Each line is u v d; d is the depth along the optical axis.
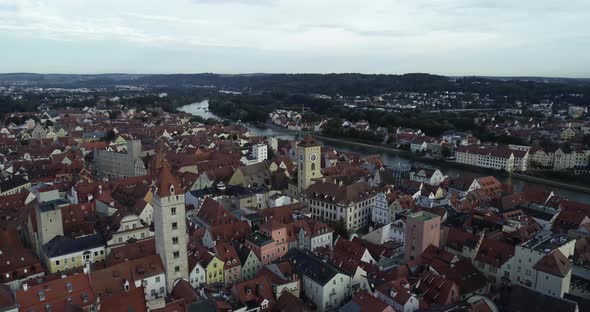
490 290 145.12
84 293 114.00
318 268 139.50
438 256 148.50
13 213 193.00
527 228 173.25
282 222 186.12
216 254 146.88
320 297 132.75
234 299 122.06
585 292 137.50
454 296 128.25
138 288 102.12
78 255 147.00
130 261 127.38
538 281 136.38
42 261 152.75
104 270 120.88
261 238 163.12
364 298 118.94
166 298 121.50
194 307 109.44
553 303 113.31
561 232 171.88
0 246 152.50
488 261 151.00
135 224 163.50
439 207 199.00
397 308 122.19
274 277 136.75
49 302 109.31
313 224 178.75
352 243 159.88
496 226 178.62
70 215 173.25
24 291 108.25
